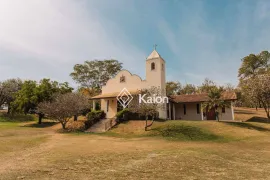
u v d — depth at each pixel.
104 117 30.19
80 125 26.12
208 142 16.38
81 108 26.81
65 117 25.25
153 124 24.22
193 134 19.34
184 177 7.16
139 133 21.36
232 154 11.44
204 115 31.28
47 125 31.62
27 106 30.30
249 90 26.91
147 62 31.05
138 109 22.88
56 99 27.98
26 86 32.00
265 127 21.75
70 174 7.46
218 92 25.34
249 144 14.97
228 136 18.42
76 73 49.56
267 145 14.36
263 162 9.58
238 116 33.25
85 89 48.28
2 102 43.69
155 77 29.92
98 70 50.41
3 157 10.58
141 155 11.07
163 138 18.39
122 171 7.92
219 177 7.18
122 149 13.03
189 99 32.62
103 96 31.02
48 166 8.66
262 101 25.62
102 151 12.30
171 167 8.53
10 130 22.95
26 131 23.11
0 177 7.03
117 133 22.19
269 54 54.28
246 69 55.84
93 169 8.20
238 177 7.20
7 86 44.38
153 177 7.14
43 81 33.72
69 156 10.83
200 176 7.30
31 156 10.85
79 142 16.17
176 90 58.75
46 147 13.80
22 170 7.98
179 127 21.95
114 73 50.94
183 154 11.27
